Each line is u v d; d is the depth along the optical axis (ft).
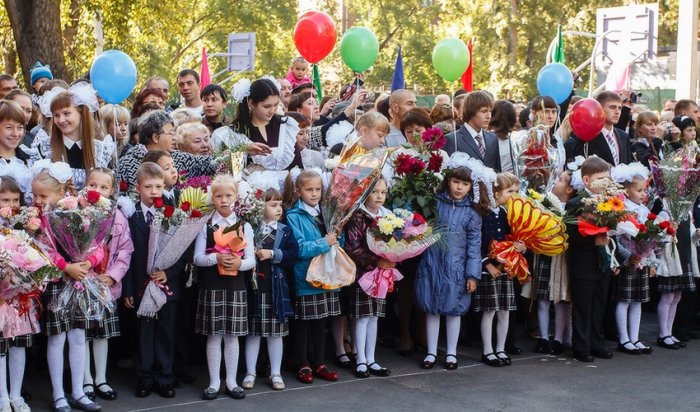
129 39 73.46
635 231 21.12
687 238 23.82
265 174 19.13
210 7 106.93
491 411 17.76
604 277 22.06
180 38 80.69
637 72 86.53
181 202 18.11
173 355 18.84
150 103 23.79
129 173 19.38
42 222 16.72
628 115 28.86
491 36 116.88
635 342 23.07
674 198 22.99
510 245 21.04
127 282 18.12
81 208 16.66
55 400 17.16
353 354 21.45
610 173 23.03
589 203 21.26
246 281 18.78
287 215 19.62
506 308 21.36
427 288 20.86
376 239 19.70
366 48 24.21
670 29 133.69
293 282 19.69
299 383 19.56
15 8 47.85
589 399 18.67
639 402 18.52
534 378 20.26
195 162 20.31
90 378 18.03
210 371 18.40
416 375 20.42
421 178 20.77
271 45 112.57
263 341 20.26
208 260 17.89
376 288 19.94
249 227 18.53
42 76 28.30
